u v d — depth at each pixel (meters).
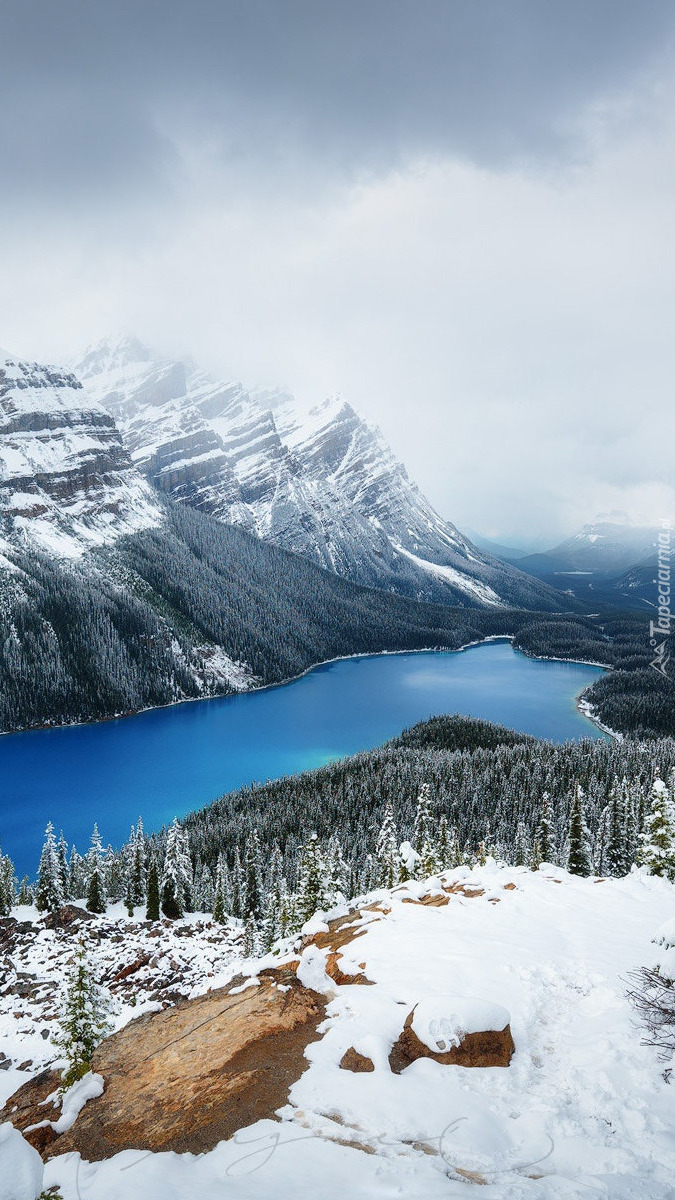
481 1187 8.08
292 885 90.69
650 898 22.64
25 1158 7.79
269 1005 13.88
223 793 199.50
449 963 15.89
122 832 167.12
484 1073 11.08
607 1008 13.49
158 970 71.88
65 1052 25.95
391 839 68.75
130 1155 9.36
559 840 104.44
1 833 167.00
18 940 83.62
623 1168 8.55
